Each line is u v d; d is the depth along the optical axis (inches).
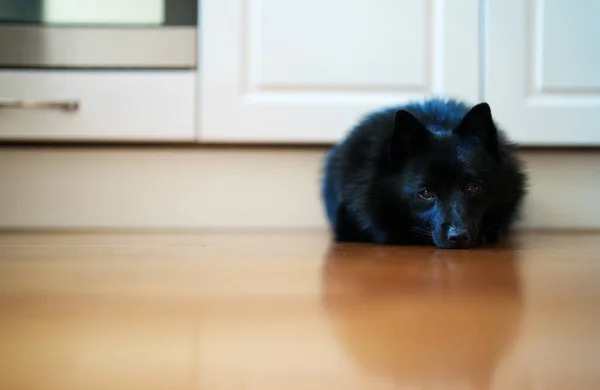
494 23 70.2
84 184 73.7
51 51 70.0
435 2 70.4
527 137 71.4
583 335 21.8
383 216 57.1
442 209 52.6
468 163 52.6
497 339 21.2
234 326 23.2
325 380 16.8
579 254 47.7
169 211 74.2
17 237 63.0
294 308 26.5
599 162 73.5
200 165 73.9
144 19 70.1
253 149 73.8
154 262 42.2
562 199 73.7
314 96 71.5
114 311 25.9
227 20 70.2
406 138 55.0
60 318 24.6
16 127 70.5
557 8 69.9
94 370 17.7
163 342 21.0
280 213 74.6
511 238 62.4
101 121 70.9
